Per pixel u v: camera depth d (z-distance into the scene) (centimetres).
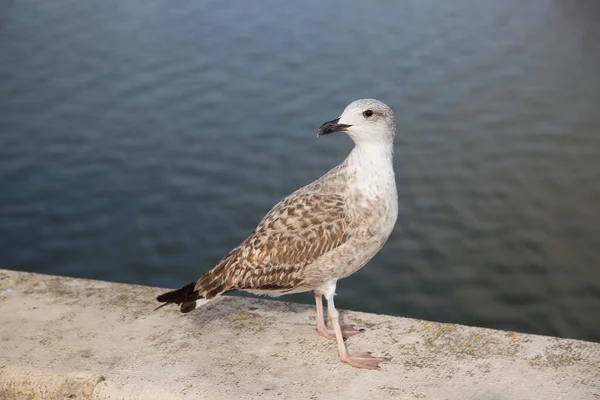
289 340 553
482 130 1548
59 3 2220
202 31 2003
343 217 512
